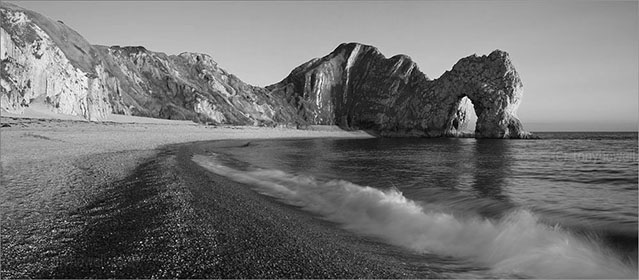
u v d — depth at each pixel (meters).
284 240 8.48
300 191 16.02
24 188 12.97
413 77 183.62
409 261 7.74
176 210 10.48
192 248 7.48
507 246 8.80
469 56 119.00
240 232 8.84
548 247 8.66
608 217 11.37
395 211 12.28
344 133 153.62
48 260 6.60
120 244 7.50
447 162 32.84
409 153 46.72
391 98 181.25
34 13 84.81
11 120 43.47
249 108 160.00
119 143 38.06
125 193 12.77
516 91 104.12
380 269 7.10
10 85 50.69
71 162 20.34
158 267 6.42
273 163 29.30
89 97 71.31
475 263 7.73
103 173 17.17
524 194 15.88
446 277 6.87
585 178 21.08
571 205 13.41
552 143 72.81
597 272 7.26
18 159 20.33
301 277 6.37
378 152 48.47
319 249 8.05
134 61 127.00
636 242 8.87
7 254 6.83
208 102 125.31
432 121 130.00
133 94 107.88
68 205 10.87
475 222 10.94
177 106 115.69
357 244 8.79
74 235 8.05
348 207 12.95
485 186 18.30
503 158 37.47
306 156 38.97
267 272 6.50
